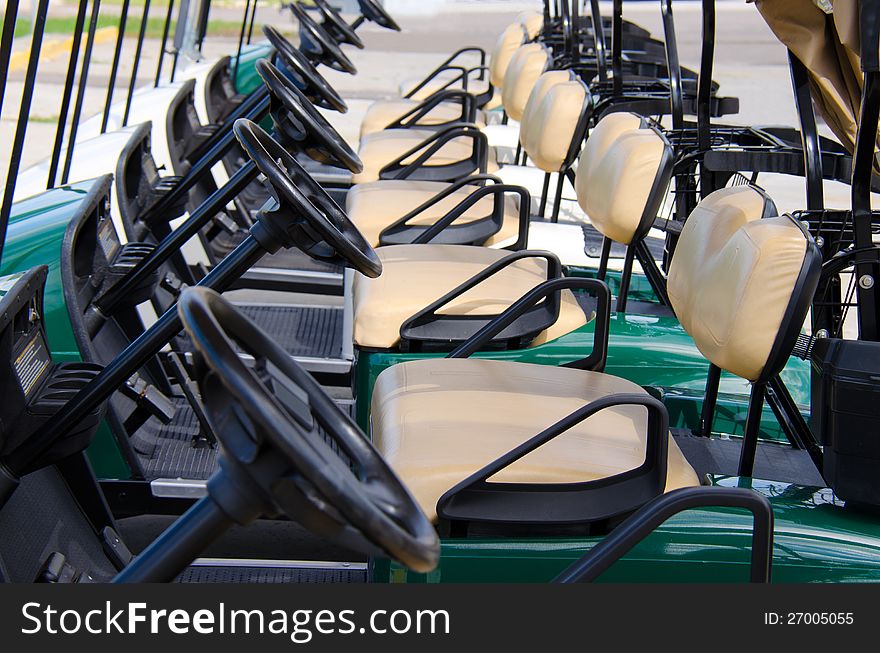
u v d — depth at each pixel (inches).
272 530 105.4
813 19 91.3
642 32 263.4
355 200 147.7
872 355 69.6
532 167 191.2
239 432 33.2
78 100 138.3
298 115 92.7
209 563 90.5
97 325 94.2
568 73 156.9
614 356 103.3
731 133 122.3
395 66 432.5
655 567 70.6
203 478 95.2
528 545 70.1
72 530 76.4
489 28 503.8
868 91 74.4
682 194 124.2
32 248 87.2
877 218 84.0
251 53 259.1
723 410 99.3
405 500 38.3
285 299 160.6
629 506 69.9
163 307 116.6
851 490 71.2
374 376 104.7
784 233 71.8
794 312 70.8
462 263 119.0
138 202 121.2
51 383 67.8
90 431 67.8
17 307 64.6
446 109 222.5
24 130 101.0
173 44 230.2
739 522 71.0
